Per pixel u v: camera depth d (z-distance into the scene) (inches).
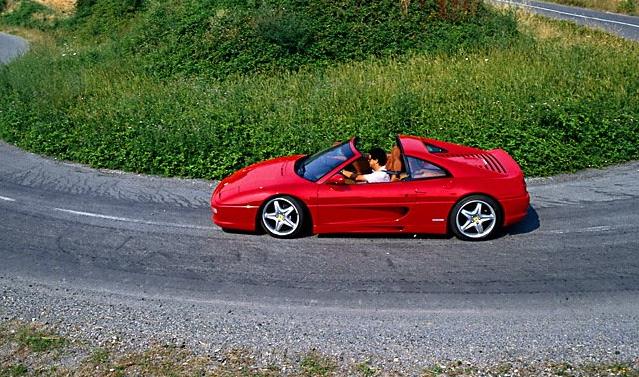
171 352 251.8
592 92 599.8
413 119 568.7
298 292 297.9
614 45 768.9
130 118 622.8
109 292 305.7
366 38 812.0
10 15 1950.1
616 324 261.1
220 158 505.4
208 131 550.6
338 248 345.4
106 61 892.0
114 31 1304.1
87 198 448.8
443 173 346.9
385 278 308.3
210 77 778.8
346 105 617.9
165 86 753.0
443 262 323.3
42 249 360.2
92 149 552.1
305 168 372.5
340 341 255.3
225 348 253.3
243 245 354.0
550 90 612.7
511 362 237.0
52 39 1460.4
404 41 807.1
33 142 590.6
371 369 235.3
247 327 269.0
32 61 946.1
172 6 1002.1
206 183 476.7
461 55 750.5
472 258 326.6
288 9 869.2
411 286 299.3
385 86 652.7
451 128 544.7
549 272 308.7
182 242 362.3
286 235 358.0
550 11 1120.8
